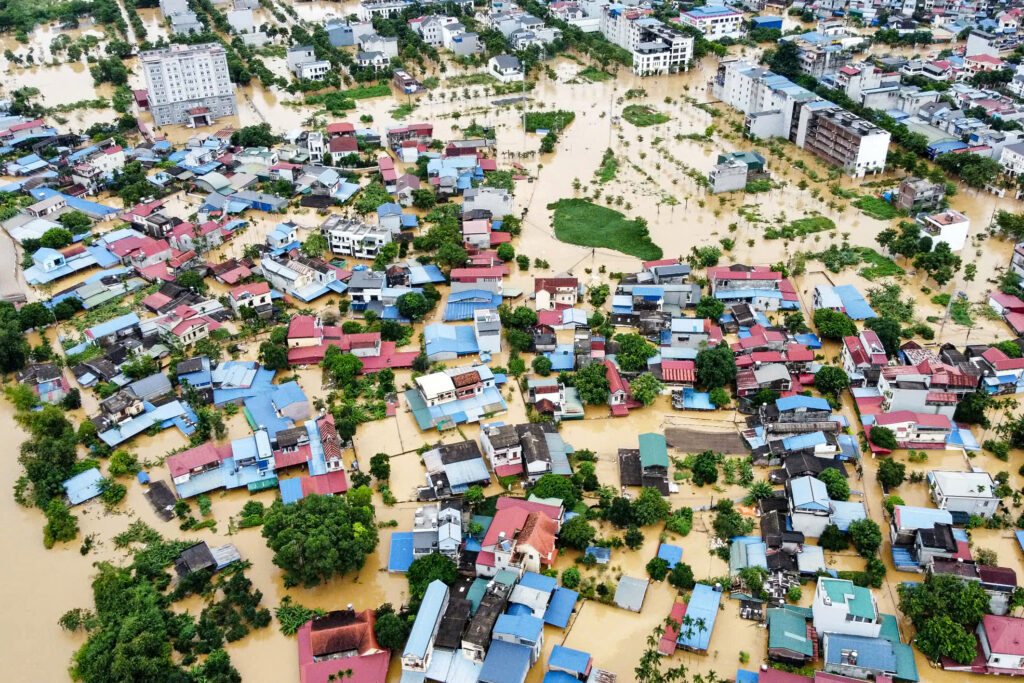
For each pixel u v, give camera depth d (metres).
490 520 127.31
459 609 111.88
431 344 167.25
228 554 123.44
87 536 130.25
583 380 153.62
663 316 172.62
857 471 136.50
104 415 152.00
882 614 112.19
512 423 150.38
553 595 116.00
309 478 135.75
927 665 106.75
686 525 126.50
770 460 138.38
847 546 122.50
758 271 184.75
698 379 157.12
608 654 109.56
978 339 169.88
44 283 196.50
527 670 105.38
